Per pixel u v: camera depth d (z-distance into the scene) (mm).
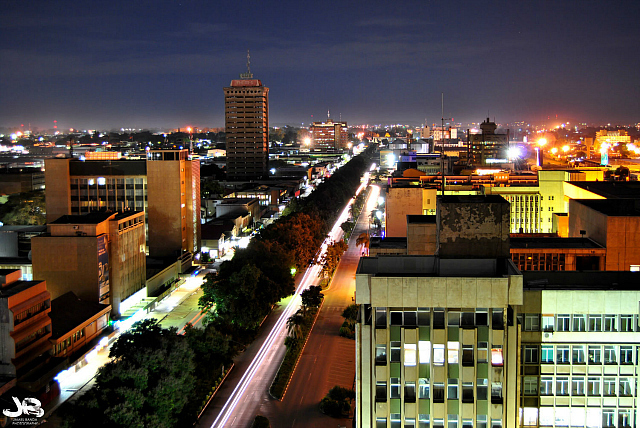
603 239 131125
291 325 170875
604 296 81562
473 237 86875
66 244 173500
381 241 154500
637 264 128375
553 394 83250
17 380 132250
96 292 174500
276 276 196000
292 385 148125
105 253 179750
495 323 77875
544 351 82938
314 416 132500
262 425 123500
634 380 82250
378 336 79062
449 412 78812
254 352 170250
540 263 132375
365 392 80438
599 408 83000
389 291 78438
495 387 78438
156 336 127000
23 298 136125
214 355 148000
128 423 101875
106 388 108312
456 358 78438
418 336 78750
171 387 111875
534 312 82500
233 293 173875
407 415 79375
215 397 141750
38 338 140750
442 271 87812
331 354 168000
